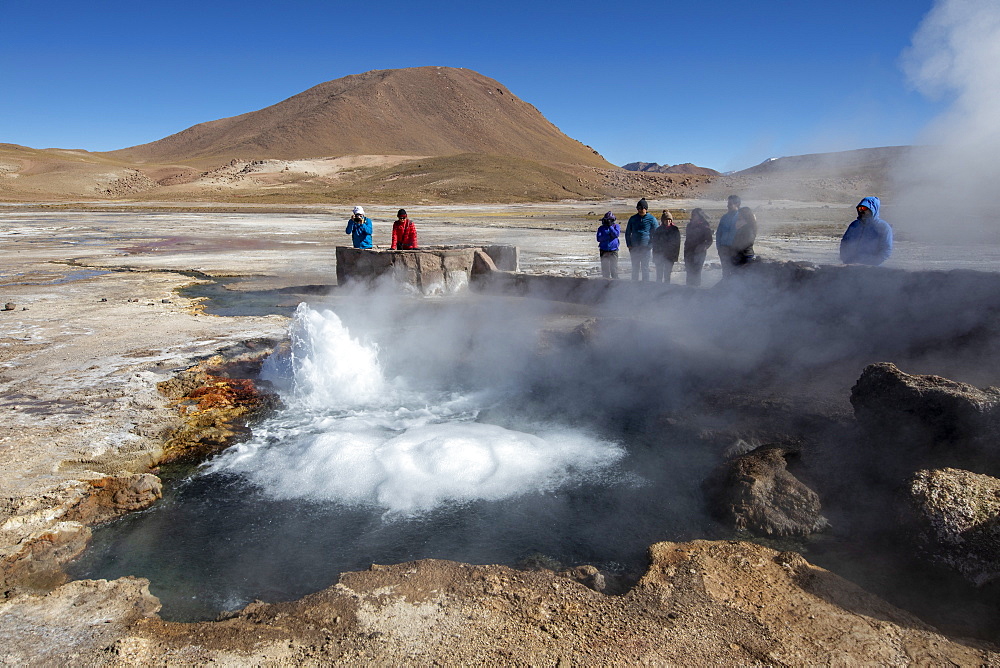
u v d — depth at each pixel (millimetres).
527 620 2758
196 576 3414
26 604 3012
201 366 6984
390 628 2725
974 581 2943
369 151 141000
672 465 4625
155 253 19875
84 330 8680
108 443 4930
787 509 3703
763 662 2463
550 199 77000
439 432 5176
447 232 27016
